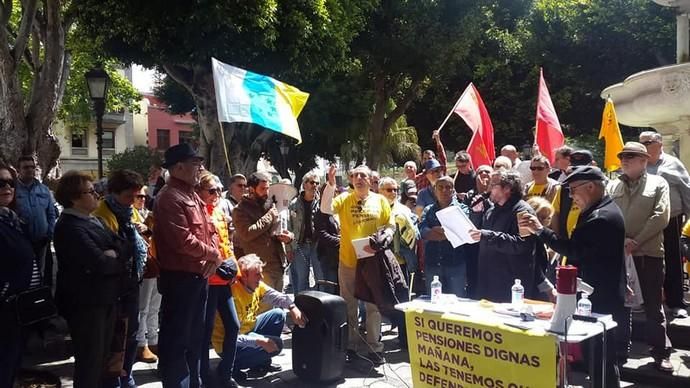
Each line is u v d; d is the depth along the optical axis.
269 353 5.25
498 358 3.50
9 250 3.79
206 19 10.94
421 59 19.08
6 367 3.78
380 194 6.31
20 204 5.63
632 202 4.97
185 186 4.27
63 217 3.91
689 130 7.29
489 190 5.84
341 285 5.79
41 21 11.02
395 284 5.43
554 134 7.68
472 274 5.85
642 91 7.18
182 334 4.18
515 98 24.23
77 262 3.82
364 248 5.34
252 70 12.81
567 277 3.24
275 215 6.19
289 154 24.86
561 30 22.41
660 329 4.85
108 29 11.62
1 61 9.82
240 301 5.24
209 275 4.23
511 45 23.91
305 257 7.20
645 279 4.94
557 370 3.38
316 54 13.23
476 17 18.84
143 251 4.51
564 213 4.79
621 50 21.16
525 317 3.55
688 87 6.59
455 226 4.55
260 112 6.06
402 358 5.79
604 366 3.58
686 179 5.55
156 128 46.09
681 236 5.52
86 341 3.89
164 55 12.03
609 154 7.07
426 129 26.41
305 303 5.07
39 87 10.48
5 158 9.77
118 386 4.34
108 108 29.20
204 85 14.03
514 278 4.57
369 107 19.14
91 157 41.38
